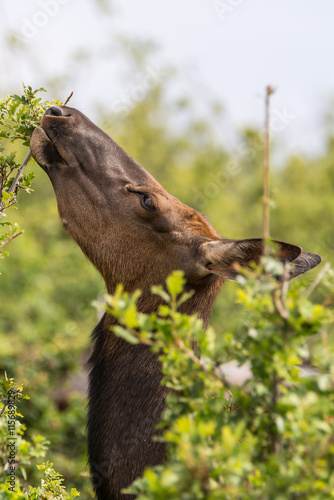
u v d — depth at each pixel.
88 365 9.73
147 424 8.48
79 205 9.98
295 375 5.56
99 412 8.88
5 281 24.09
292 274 9.38
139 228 9.65
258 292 5.55
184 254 9.30
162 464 8.29
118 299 5.39
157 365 8.73
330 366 5.50
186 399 5.71
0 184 9.18
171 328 5.56
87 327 23.28
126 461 8.46
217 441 5.39
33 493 7.82
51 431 15.03
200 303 9.36
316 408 5.15
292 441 5.47
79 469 13.23
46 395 16.95
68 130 10.11
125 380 8.82
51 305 23.94
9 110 9.62
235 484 4.84
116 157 10.23
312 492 5.11
